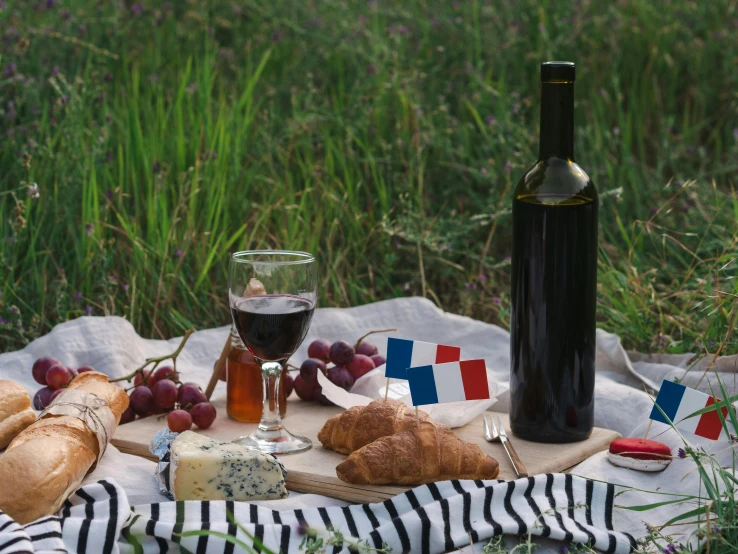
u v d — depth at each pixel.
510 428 2.32
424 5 5.49
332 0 5.25
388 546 1.74
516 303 2.21
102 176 3.88
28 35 4.39
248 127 4.50
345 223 4.08
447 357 2.22
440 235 4.09
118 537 1.71
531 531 1.74
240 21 5.36
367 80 4.59
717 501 1.81
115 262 3.80
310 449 2.19
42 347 2.92
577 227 2.13
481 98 4.70
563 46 5.05
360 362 2.61
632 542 1.77
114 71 4.68
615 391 2.54
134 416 2.47
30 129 4.04
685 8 5.40
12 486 1.74
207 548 1.70
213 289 3.66
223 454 1.94
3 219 3.63
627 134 4.59
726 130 4.94
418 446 1.96
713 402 2.01
